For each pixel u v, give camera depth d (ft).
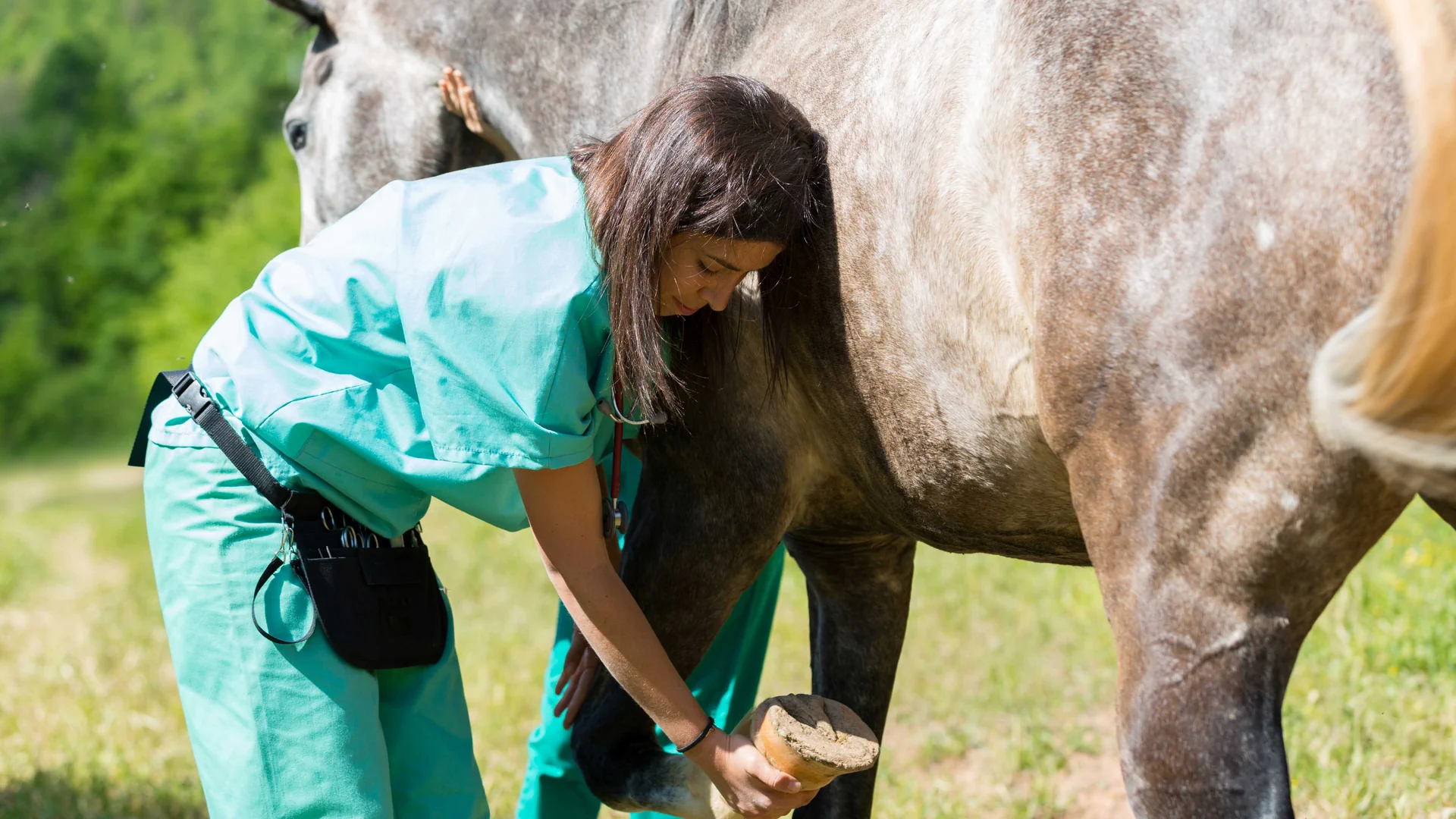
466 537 25.04
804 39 6.69
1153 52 4.78
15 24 97.86
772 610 9.51
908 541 7.73
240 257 82.48
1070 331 4.91
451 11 9.28
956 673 14.17
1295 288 4.39
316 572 6.31
